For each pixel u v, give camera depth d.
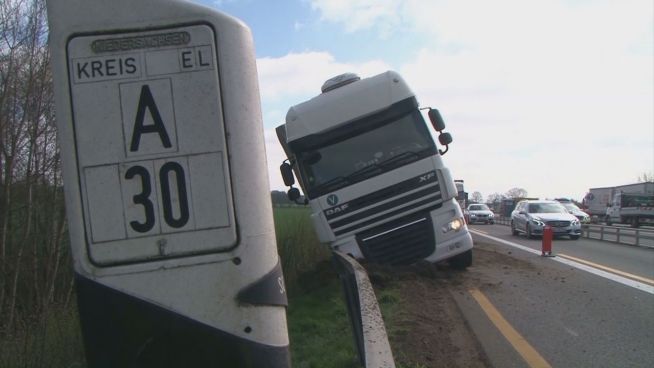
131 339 2.16
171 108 2.21
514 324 7.46
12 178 12.65
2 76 12.52
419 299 8.79
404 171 10.02
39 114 12.71
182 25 2.22
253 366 2.20
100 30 2.20
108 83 2.20
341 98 10.33
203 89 2.22
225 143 2.22
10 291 12.11
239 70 2.26
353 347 5.97
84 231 2.18
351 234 10.05
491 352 6.18
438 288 9.87
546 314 8.07
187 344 2.18
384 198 10.02
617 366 5.75
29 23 12.61
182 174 2.20
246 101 2.27
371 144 10.19
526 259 15.12
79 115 2.18
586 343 6.58
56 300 12.23
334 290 10.16
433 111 10.36
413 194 10.00
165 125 2.20
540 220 24.81
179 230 2.20
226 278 2.21
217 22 2.24
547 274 11.94
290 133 10.32
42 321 7.63
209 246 2.21
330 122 10.25
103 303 2.17
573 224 24.59
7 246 12.65
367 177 10.03
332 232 10.06
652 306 8.65
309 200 10.20
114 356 2.16
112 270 2.17
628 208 43.97
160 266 2.18
